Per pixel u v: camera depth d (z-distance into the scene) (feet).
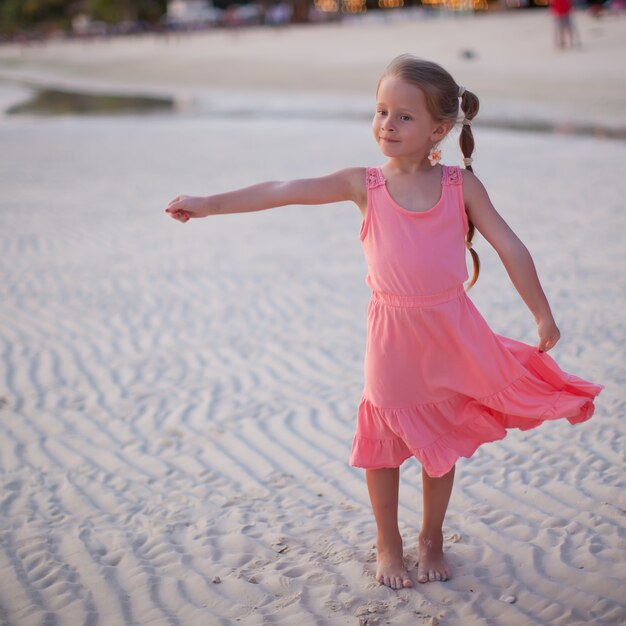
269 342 19.48
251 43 174.70
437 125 9.22
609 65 86.84
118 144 57.52
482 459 13.19
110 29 314.14
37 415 16.10
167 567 10.76
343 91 91.20
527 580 9.96
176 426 15.37
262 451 14.15
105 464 14.01
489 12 187.21
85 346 19.80
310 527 11.53
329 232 29.86
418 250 9.25
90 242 29.76
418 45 125.70
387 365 9.55
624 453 12.99
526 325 19.19
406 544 10.92
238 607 9.75
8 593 10.34
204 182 41.19
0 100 103.76
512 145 48.62
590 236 27.02
